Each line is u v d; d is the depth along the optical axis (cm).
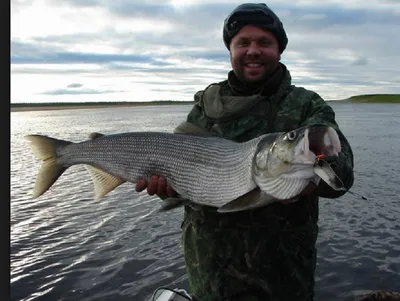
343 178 97
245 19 118
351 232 265
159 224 287
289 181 98
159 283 209
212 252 112
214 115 119
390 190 365
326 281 207
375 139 744
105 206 331
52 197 358
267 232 109
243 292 111
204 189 114
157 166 123
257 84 121
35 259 235
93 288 206
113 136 132
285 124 112
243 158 108
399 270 215
